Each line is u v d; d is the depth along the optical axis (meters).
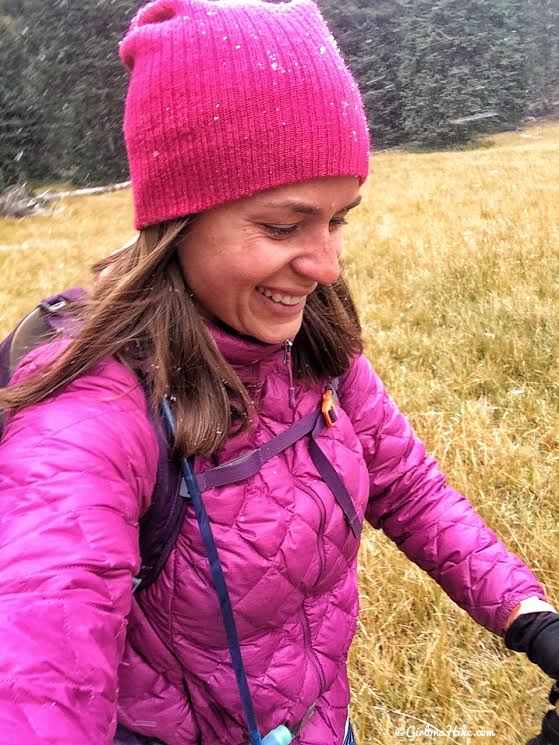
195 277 1.03
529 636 1.24
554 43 48.41
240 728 1.16
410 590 2.74
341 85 1.01
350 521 1.19
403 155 34.44
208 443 1.00
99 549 0.84
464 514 1.39
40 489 0.86
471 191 13.80
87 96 36.09
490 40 46.09
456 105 45.47
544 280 6.09
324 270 1.02
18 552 0.82
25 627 0.77
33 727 0.72
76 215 19.64
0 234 16.53
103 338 0.99
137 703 1.14
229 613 1.04
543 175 14.94
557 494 3.17
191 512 1.04
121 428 0.95
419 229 9.70
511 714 2.26
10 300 8.56
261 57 0.97
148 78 1.01
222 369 1.03
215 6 1.01
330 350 1.20
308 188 0.98
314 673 1.21
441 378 4.61
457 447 3.61
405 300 6.33
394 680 2.44
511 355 4.70
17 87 34.91
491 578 1.31
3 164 34.50
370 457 1.39
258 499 1.08
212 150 0.96
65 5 36.19
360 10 47.88
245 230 0.98
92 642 0.80
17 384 1.02
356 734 2.30
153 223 1.04
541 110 47.12
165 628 1.09
